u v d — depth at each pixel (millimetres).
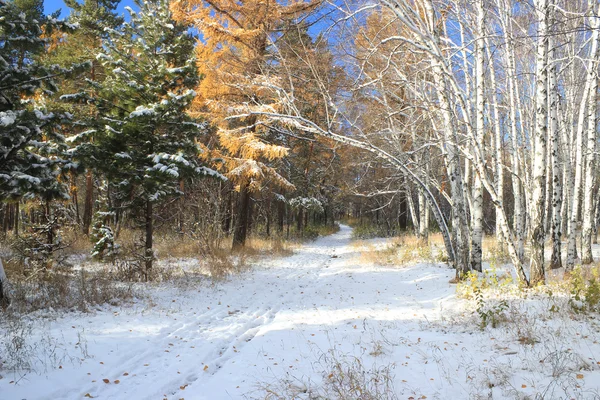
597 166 19094
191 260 14562
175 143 11008
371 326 6832
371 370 4754
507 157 21328
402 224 31250
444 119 10312
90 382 4492
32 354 4914
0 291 7125
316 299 9594
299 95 12344
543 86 7715
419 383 4344
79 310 7242
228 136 13617
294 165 25969
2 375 4328
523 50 12125
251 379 4664
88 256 13742
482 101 9781
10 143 7859
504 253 13555
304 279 12594
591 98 11125
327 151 22031
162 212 17250
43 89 8844
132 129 10367
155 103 10586
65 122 8906
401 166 10570
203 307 8336
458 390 4109
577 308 6164
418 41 8773
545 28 7547
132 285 9680
